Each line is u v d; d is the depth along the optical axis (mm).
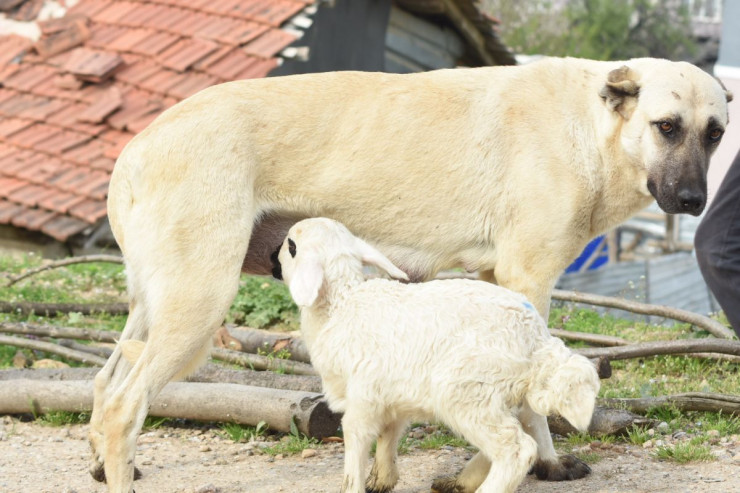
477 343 4969
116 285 11844
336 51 17938
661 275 18203
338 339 5250
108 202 6312
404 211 6484
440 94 6586
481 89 6645
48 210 13719
